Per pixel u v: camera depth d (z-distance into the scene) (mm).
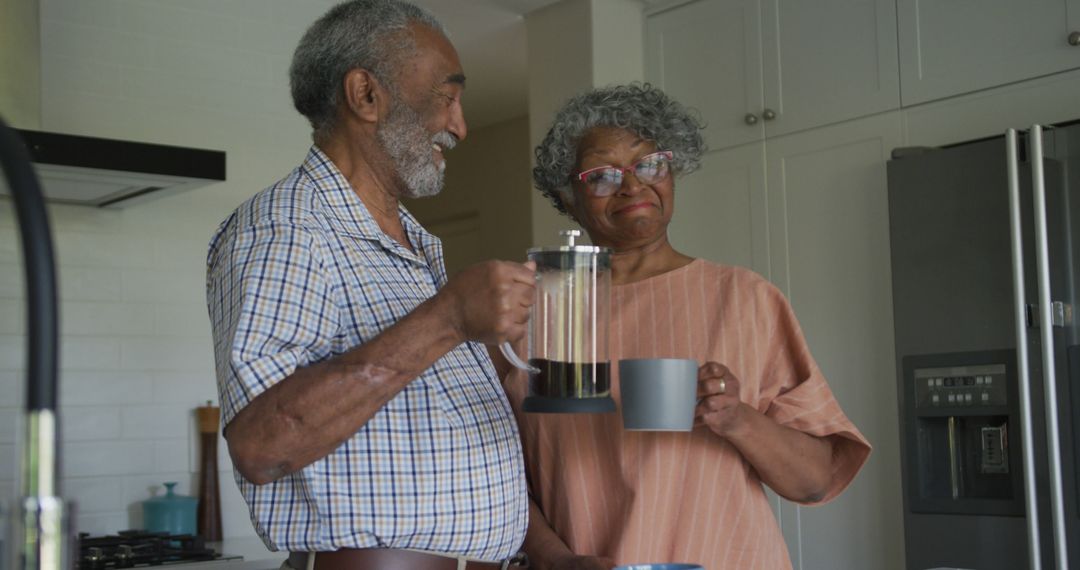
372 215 1345
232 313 1137
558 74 3701
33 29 2588
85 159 2410
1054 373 2484
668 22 3713
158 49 3111
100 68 3010
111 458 2945
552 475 1504
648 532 1427
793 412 1451
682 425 1224
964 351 2730
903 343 2852
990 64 2934
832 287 3213
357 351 1087
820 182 3268
